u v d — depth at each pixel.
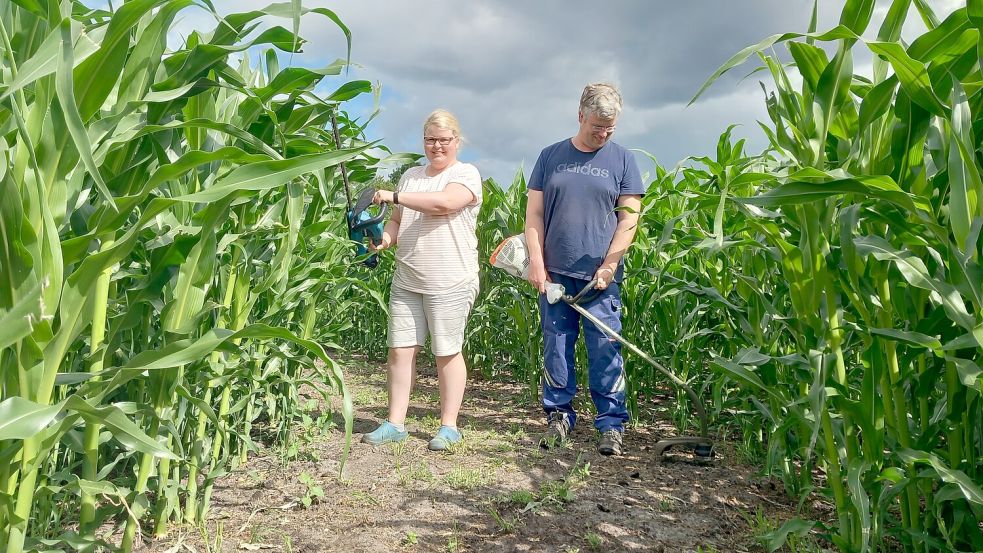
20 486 1.47
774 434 2.65
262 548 2.55
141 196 1.43
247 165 1.42
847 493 2.21
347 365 6.66
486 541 2.71
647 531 2.83
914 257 1.80
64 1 1.43
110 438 2.00
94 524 1.84
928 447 2.09
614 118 3.84
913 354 2.04
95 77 1.38
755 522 2.90
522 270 4.22
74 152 1.40
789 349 3.13
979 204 1.68
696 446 3.80
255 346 3.25
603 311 4.05
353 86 2.47
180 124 1.49
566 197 4.03
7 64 1.41
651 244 4.84
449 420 4.11
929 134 1.91
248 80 2.78
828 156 2.26
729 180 1.83
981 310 1.66
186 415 2.55
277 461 3.65
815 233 2.01
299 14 1.38
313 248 3.79
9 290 1.31
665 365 4.80
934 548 2.19
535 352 5.49
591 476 3.55
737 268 3.59
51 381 1.43
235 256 2.55
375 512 2.97
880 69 2.00
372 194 3.78
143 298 1.87
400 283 4.09
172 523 2.70
